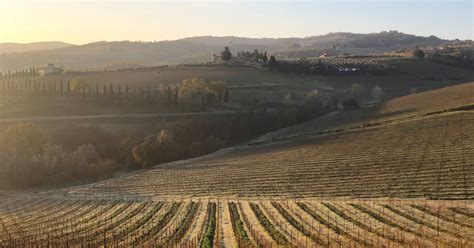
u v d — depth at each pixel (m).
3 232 62.53
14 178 108.94
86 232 59.28
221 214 65.00
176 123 150.75
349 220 56.84
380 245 46.06
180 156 129.88
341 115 152.75
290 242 48.91
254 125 151.88
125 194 88.50
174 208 71.56
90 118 154.38
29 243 54.38
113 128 145.75
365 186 73.44
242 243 48.72
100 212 72.81
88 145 126.12
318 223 56.66
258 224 58.03
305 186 78.94
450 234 48.19
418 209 58.50
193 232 56.06
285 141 123.31
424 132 99.06
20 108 163.25
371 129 113.06
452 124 100.62
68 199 86.69
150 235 55.78
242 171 96.69
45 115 157.62
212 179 93.44
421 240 46.78
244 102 184.50
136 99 175.00
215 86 181.50
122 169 124.38
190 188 88.19
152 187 93.25
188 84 182.12
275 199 73.06
